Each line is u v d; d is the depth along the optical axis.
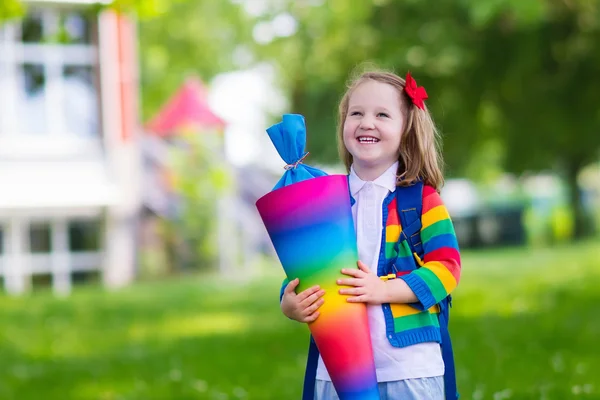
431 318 3.51
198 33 31.64
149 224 19.20
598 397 6.05
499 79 18.62
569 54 18.06
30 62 17.25
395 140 3.60
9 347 10.02
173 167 19.41
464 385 6.48
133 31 18.09
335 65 21.42
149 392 7.07
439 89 18.70
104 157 17.69
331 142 27.73
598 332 8.98
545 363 7.32
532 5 14.68
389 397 3.43
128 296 15.10
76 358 9.12
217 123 19.39
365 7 18.08
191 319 11.98
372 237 3.56
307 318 3.39
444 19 17.36
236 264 20.72
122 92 17.81
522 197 38.72
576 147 22.69
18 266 17.42
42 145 17.31
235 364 8.19
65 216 17.50
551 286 13.50
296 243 3.39
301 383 7.12
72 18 17.47
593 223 28.52
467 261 19.92
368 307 3.46
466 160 29.52
